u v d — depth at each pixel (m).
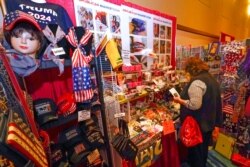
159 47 2.25
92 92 1.05
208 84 1.80
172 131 1.82
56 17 1.14
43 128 0.90
